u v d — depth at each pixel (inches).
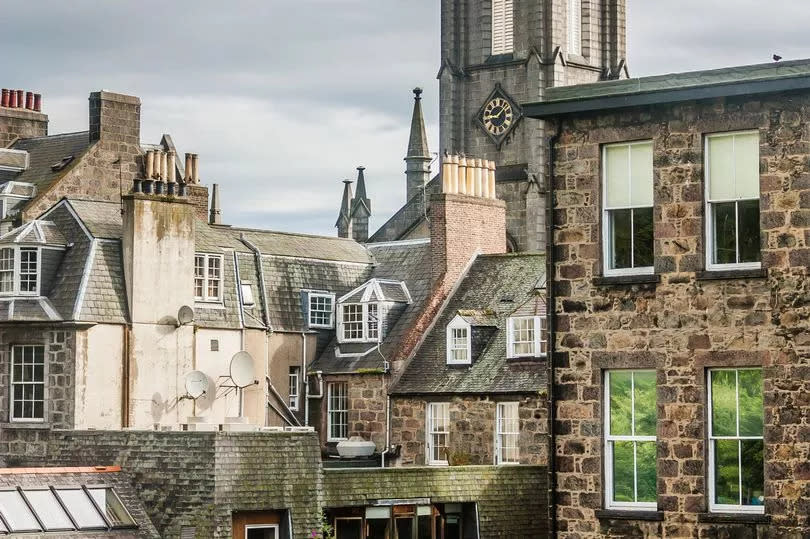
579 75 5669.3
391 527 2332.7
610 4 5743.1
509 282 3157.0
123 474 2222.0
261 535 2196.1
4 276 2709.2
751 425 1815.9
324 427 3179.1
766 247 1803.6
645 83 1910.7
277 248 3309.5
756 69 1840.6
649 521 1859.0
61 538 2063.2
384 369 3078.2
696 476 1830.7
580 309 1925.4
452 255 3225.9
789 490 1770.4
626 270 1908.2
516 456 2847.0
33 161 3476.9
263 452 2191.2
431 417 2994.6
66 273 2709.2
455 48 5733.3
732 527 1801.2
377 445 3073.3
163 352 2741.1
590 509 1904.5
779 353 1788.9
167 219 2763.3
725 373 1835.6
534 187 5457.7
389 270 3393.2
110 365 2672.2
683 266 1855.3
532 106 1946.4
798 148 1790.1
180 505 2160.4
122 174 3408.0
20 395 2677.2
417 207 5521.7
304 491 2222.0
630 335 1888.5
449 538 2415.1
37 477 2139.5
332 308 3297.2
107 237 2741.1
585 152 1932.8
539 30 5590.6
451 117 5713.6
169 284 2760.8
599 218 1919.3
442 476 2378.2
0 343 2694.4
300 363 3218.5
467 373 2970.0
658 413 1860.2
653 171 1884.8
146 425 2704.2
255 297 3166.8
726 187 1845.5
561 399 1932.8
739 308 1817.2
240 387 2839.6
